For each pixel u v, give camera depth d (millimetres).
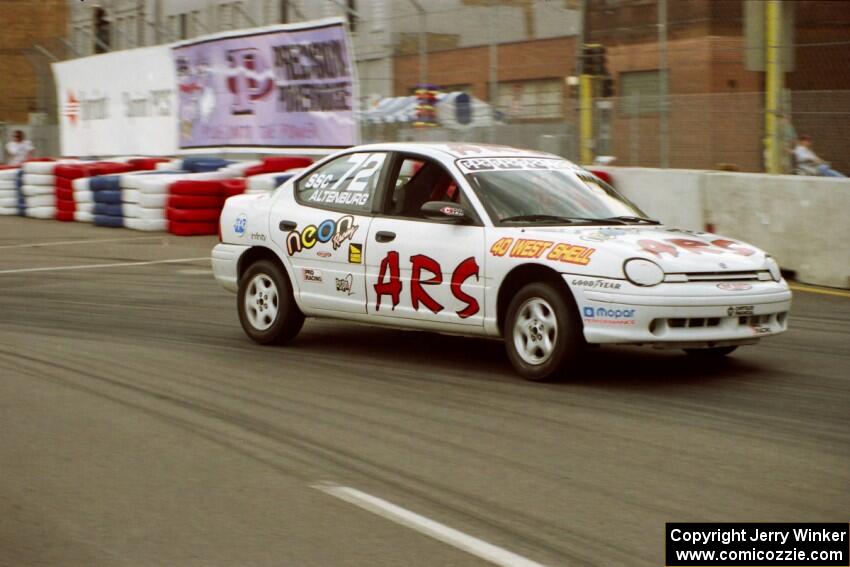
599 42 27484
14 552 5609
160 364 10633
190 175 25625
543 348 9430
